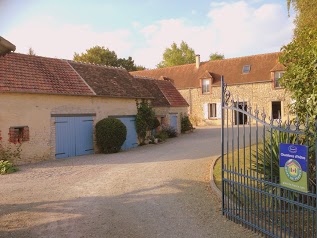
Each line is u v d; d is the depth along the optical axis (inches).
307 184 176.1
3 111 525.0
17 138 542.9
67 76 683.4
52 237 213.3
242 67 1402.6
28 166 517.3
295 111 250.8
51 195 325.1
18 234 219.1
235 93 1354.6
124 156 614.2
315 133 172.2
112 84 773.9
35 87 578.9
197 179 379.2
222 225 230.8
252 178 221.1
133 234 217.5
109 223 239.1
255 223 218.2
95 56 1894.7
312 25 457.7
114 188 349.7
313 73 232.2
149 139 850.8
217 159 486.6
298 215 186.2
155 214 258.4
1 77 546.9
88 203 293.1
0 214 263.4
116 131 671.8
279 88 1263.5
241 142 726.5
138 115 812.6
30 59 655.8
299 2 512.1
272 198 202.8
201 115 1448.1
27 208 279.9
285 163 190.9
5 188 359.9
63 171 465.4
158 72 1658.5
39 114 579.8
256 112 225.0
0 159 515.8
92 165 514.0
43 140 584.1
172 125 1040.8
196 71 1531.7
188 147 710.5
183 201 292.2
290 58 270.1
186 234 216.1
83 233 219.8
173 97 1088.2
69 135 634.8
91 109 684.1
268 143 269.1
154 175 411.8
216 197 301.6
